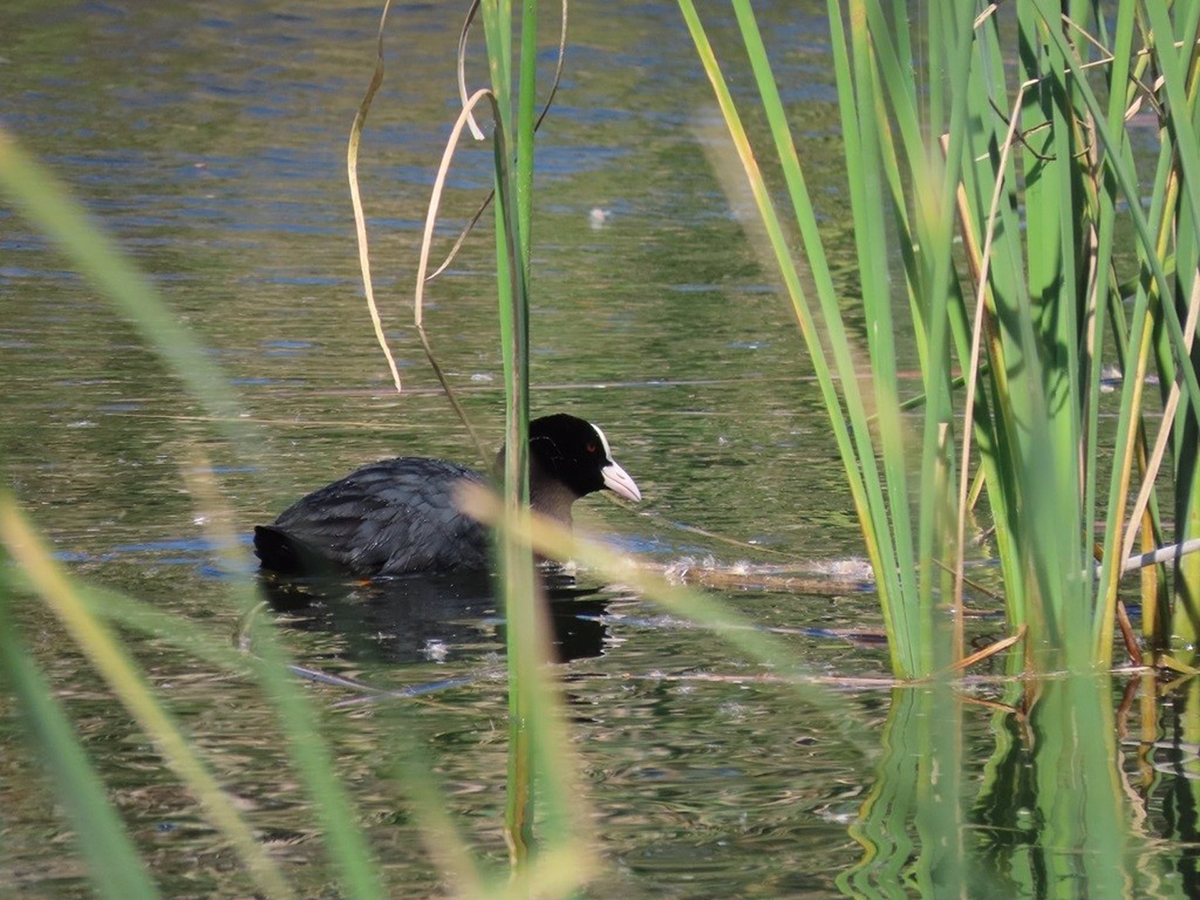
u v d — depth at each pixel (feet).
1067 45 27.32
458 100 120.88
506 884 21.95
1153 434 52.06
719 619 20.52
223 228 84.89
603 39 139.54
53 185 10.79
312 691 30.94
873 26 27.96
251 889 21.91
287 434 52.16
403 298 73.41
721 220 92.27
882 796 25.76
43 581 14.70
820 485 48.78
